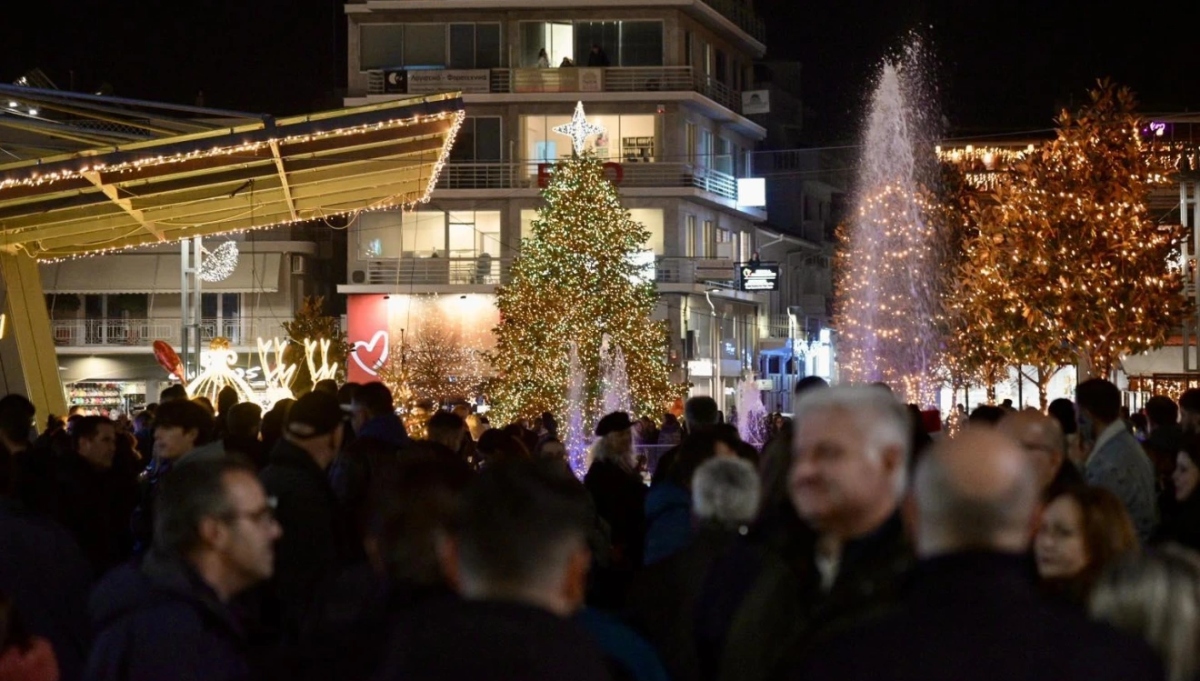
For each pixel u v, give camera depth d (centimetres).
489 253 6150
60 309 6506
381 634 486
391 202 2878
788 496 539
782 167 8131
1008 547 377
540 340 4325
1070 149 3303
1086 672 362
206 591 530
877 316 6141
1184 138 6172
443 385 5884
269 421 1150
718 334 6662
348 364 6128
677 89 6184
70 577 726
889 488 441
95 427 1138
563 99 6134
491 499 389
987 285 3459
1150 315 3269
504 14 6216
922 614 369
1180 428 1280
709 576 586
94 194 2302
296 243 6538
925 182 6144
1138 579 493
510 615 368
